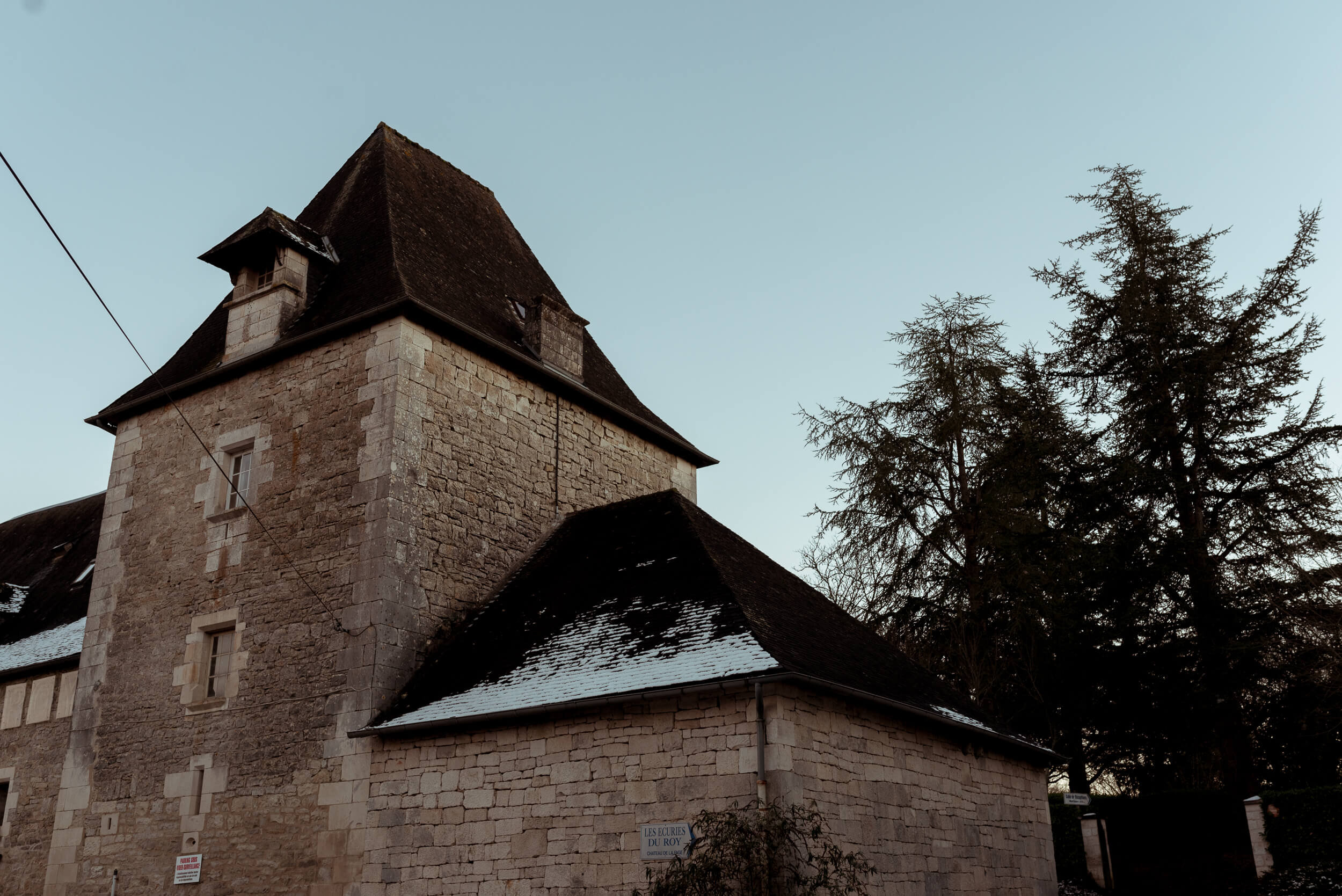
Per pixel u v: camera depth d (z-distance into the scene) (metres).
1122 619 17.56
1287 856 12.60
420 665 11.32
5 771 14.48
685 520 11.97
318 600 11.62
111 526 14.06
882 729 9.99
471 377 13.02
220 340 14.55
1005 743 11.98
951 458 19.64
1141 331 19.36
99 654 13.41
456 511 12.31
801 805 8.38
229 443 13.24
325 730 10.97
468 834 9.66
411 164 16.06
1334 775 16.95
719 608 9.87
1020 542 17.89
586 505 14.36
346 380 12.44
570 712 9.48
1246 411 18.38
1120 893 15.33
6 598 17.55
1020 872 11.87
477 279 14.98
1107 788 20.53
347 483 11.92
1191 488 17.86
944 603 18.66
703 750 8.70
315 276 14.03
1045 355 20.38
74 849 12.48
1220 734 16.97
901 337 20.48
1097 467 18.97
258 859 10.91
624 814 8.90
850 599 20.12
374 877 10.05
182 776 11.92
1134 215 20.20
